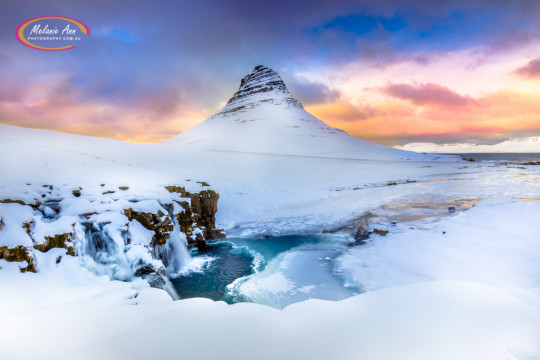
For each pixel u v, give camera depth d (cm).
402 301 369
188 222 1245
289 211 1844
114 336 309
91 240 778
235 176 3188
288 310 374
